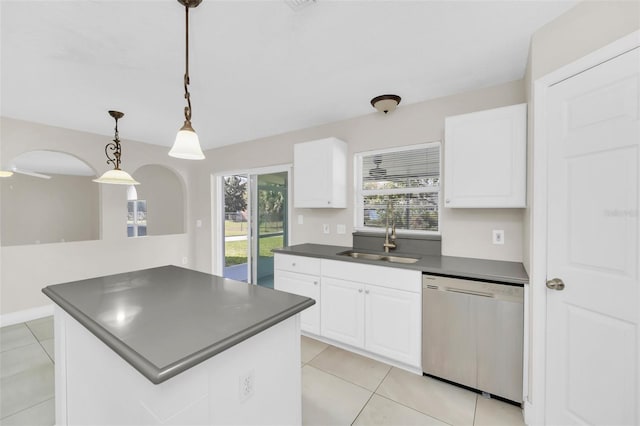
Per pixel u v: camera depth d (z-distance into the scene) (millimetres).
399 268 2145
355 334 2377
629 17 1163
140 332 1001
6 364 2258
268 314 1181
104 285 1616
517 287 1714
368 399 1861
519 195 1894
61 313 1477
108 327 1044
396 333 2166
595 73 1293
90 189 8758
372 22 1520
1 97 2477
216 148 4473
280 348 1243
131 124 3254
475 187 2059
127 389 986
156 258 4285
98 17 1455
